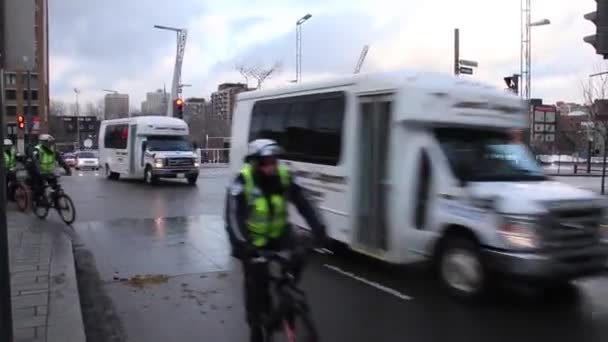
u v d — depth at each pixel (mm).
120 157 27766
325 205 9602
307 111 10266
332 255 9648
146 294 7332
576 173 37531
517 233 6324
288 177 4590
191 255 9719
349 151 8961
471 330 5938
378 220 8375
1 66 3992
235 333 5863
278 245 4664
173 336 5793
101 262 9211
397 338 5707
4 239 3861
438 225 7281
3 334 3861
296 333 4453
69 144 111312
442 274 7273
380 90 8289
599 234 6703
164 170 24641
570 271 6402
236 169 12711
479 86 8156
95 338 5766
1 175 3830
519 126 8305
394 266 8844
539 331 5930
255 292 4574
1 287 3850
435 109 7727
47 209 13516
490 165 7516
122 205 16844
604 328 6027
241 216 4430
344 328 5996
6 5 4066
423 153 7668
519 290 7320
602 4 6992
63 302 6367
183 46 39156
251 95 12344
